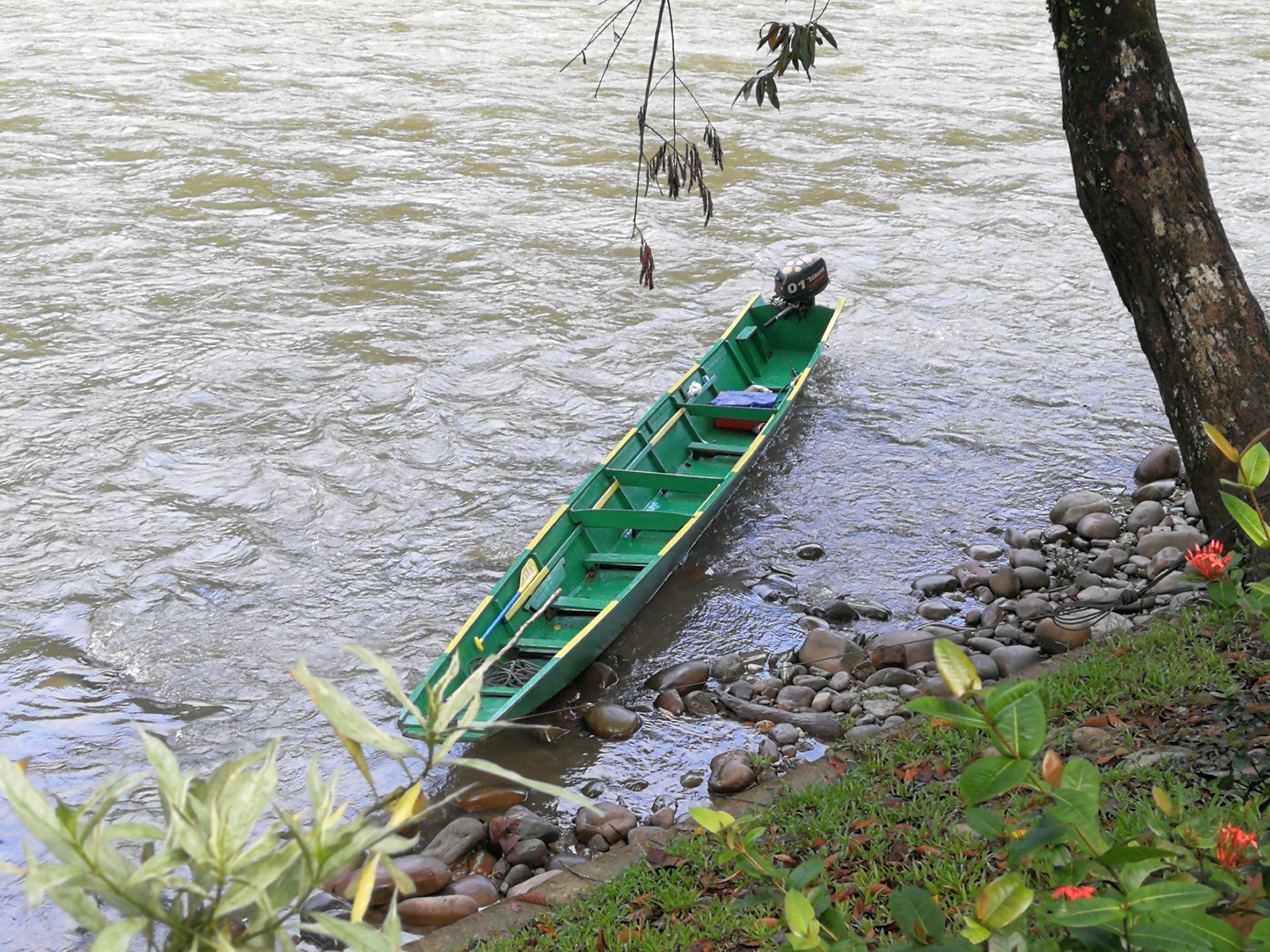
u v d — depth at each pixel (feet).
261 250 60.85
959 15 119.65
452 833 24.18
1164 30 109.19
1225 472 22.99
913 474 40.34
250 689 30.04
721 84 92.38
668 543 34.99
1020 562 33.91
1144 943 7.08
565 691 29.63
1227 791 17.98
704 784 25.93
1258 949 7.04
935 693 27.35
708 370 44.04
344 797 26.23
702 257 60.59
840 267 59.41
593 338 51.31
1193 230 23.50
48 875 4.39
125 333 50.85
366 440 42.63
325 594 34.01
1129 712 22.47
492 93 89.40
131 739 28.12
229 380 46.68
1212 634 25.07
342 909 21.61
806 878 9.33
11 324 51.55
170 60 96.78
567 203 68.18
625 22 113.70
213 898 4.84
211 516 37.73
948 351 50.21
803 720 27.37
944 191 70.54
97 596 33.55
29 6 116.06
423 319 52.80
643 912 19.17
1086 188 24.44
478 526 37.65
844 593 33.68
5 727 28.32
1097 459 41.01
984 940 7.69
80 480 39.52
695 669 29.99
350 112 84.64
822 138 79.97
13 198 66.90
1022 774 7.39
